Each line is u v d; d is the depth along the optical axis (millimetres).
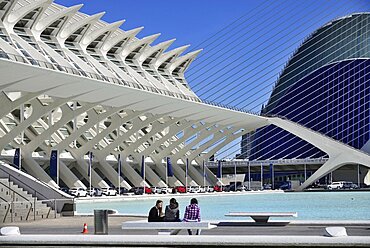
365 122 89438
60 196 22922
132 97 50875
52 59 49156
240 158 93938
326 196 49844
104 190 52500
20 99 45250
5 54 39375
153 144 65188
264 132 93750
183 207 35656
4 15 46844
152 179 64688
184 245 10477
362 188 68062
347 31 95625
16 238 11039
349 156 68062
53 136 58344
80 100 49344
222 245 10320
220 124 68562
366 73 92062
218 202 41938
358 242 9688
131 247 10648
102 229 13336
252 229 14812
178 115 61188
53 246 10891
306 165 79812
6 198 22094
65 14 52562
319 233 13406
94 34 58812
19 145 51969
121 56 63719
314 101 94812
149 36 65438
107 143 64625
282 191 66062
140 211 31469
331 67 95250
